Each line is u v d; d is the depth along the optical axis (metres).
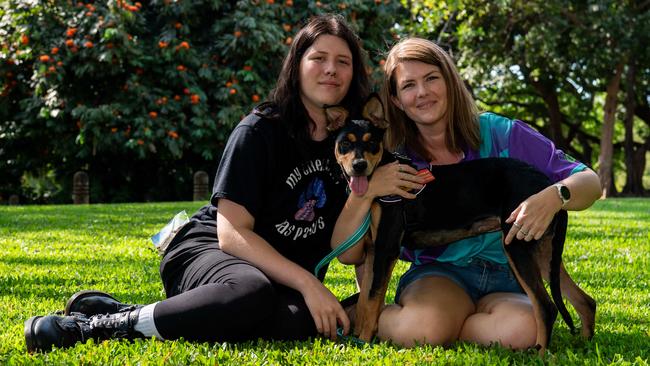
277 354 3.01
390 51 3.75
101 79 16.72
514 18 21.66
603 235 7.90
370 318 3.38
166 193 18.92
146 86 16.47
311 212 3.60
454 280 3.55
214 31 16.88
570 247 6.91
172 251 3.66
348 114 3.63
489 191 3.46
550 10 20.62
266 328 3.35
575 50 21.92
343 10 17.03
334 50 3.55
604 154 23.52
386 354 3.05
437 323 3.26
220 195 3.46
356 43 3.69
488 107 29.09
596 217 10.42
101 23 15.23
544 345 3.13
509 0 19.86
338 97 3.63
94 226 8.87
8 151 18.42
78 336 3.18
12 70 16.98
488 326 3.28
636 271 5.59
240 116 16.58
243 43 16.34
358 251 3.65
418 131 3.79
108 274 5.31
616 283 5.11
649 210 12.25
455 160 3.75
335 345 3.23
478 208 3.46
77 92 16.64
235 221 3.45
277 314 3.35
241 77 16.78
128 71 16.56
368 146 3.53
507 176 3.41
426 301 3.33
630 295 4.65
